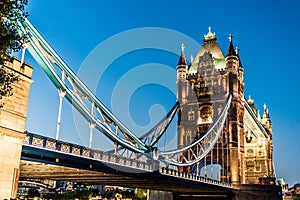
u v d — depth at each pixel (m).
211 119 96.19
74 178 43.19
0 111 24.28
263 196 76.44
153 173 44.06
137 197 112.94
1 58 18.50
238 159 90.00
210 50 106.50
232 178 87.56
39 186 184.25
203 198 78.50
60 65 35.00
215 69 100.81
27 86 27.83
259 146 121.44
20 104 26.97
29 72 28.14
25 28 31.78
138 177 41.03
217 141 91.25
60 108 32.81
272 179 85.50
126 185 55.09
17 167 25.66
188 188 63.34
